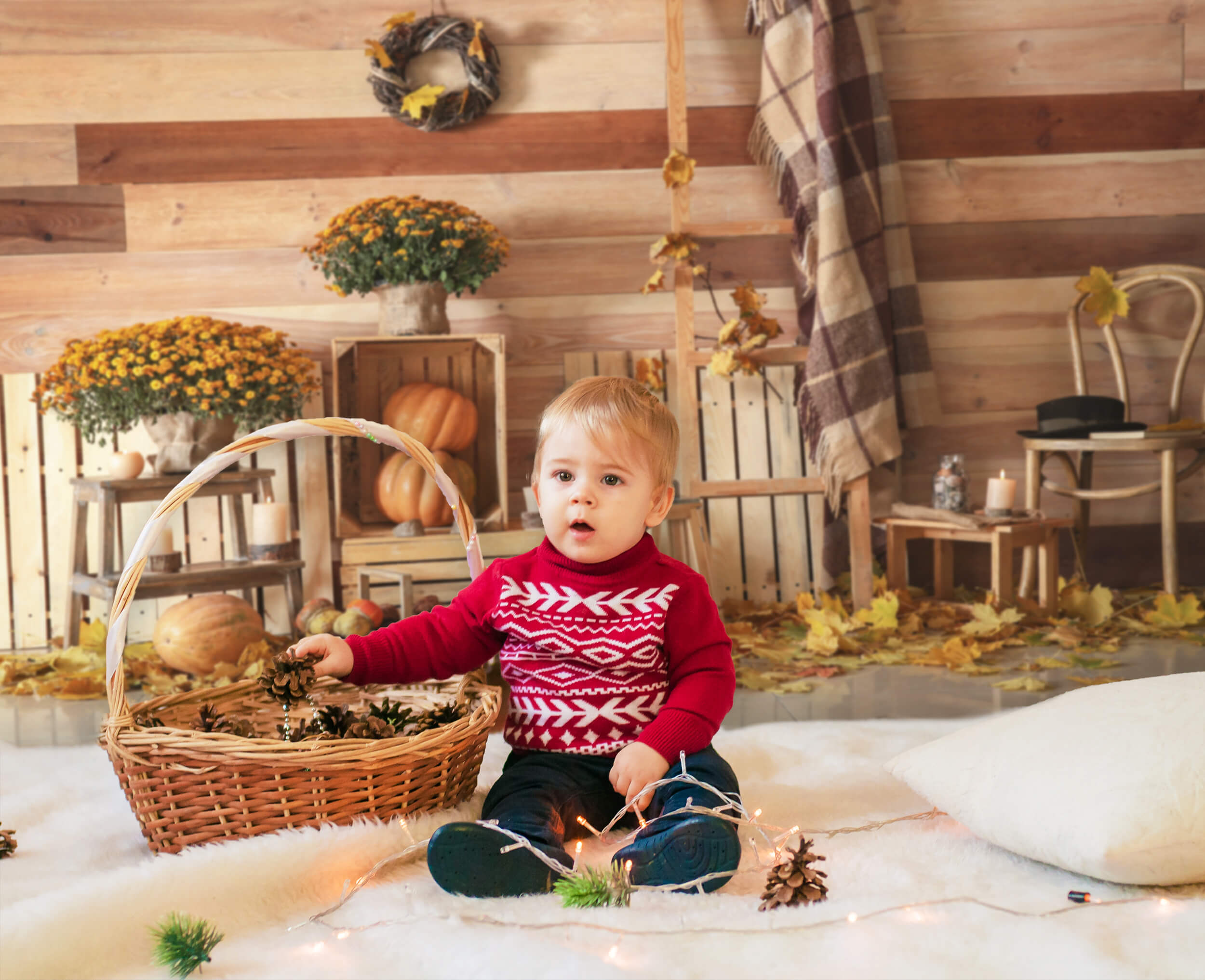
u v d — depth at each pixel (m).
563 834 1.08
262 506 2.48
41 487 2.71
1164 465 2.61
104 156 2.78
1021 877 1.02
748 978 0.80
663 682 1.19
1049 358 3.08
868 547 2.76
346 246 2.59
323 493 2.80
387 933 0.89
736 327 2.79
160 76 2.79
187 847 1.06
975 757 1.11
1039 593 2.68
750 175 3.00
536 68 2.90
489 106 2.88
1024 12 3.00
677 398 2.98
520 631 1.19
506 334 2.94
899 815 1.24
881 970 0.81
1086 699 1.13
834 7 2.82
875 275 2.83
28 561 2.70
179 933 0.83
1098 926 0.88
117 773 1.13
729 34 2.96
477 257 2.67
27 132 2.75
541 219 2.93
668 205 2.96
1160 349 3.09
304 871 0.99
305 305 2.86
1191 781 0.95
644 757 1.08
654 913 0.91
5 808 1.31
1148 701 1.07
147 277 2.81
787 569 2.94
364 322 2.88
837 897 0.97
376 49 2.75
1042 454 2.78
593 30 2.91
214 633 2.21
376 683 1.23
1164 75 3.04
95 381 2.36
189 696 1.32
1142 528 3.09
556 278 2.95
